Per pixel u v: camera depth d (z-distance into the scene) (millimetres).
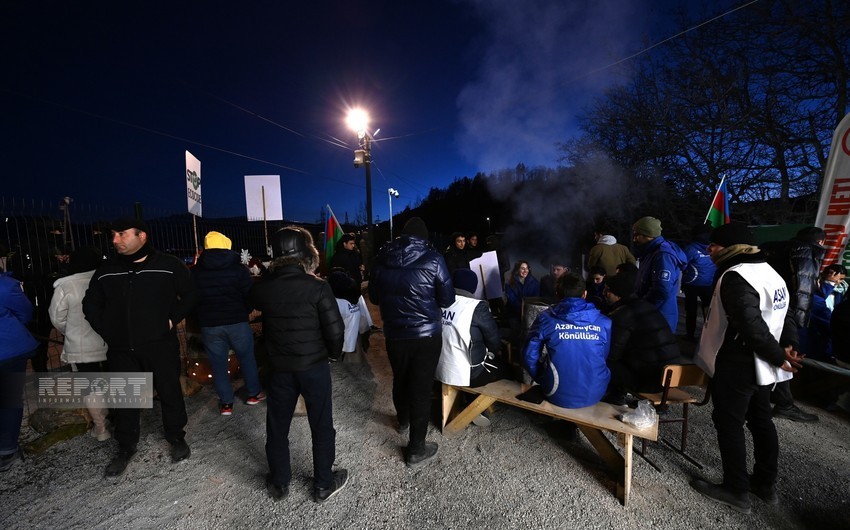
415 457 2799
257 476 2742
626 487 2396
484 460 2881
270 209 7719
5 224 4168
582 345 2557
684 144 10867
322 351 2398
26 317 2828
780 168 9484
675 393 2934
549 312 2676
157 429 3324
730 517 2318
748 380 2262
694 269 5117
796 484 2590
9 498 2527
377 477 2719
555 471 2750
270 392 2393
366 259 10812
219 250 3305
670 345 2973
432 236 14805
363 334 5289
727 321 2336
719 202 5613
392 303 2689
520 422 3385
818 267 3359
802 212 9398
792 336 2684
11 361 2695
